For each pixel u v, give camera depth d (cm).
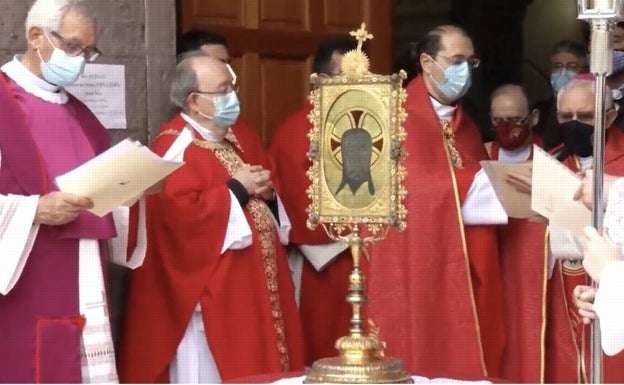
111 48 497
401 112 314
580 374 473
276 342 467
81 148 418
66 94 425
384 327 477
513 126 518
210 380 464
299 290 532
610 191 350
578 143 466
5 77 413
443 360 477
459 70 483
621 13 340
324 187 317
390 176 312
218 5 575
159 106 507
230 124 473
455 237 475
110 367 416
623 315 319
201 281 458
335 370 304
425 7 824
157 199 460
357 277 312
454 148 489
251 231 465
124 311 473
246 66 583
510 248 488
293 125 525
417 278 475
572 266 473
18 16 475
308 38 602
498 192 441
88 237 411
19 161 402
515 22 833
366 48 627
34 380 402
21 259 396
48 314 405
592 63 336
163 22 508
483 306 480
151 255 462
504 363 488
